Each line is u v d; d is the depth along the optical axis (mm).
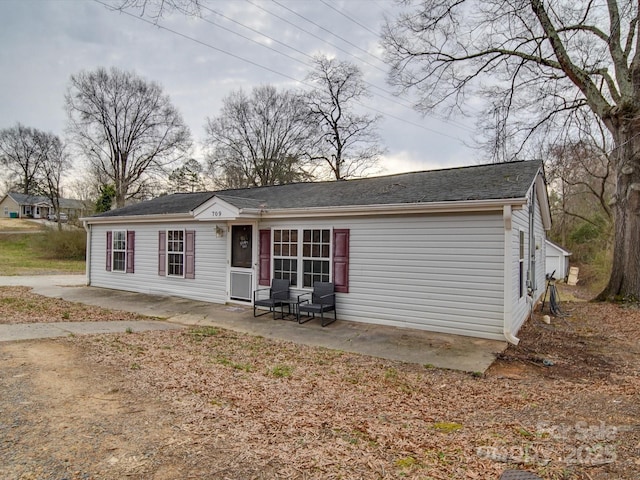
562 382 5000
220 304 10570
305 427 3301
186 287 11477
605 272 18406
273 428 3230
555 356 6293
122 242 13172
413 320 7859
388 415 3764
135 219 12422
